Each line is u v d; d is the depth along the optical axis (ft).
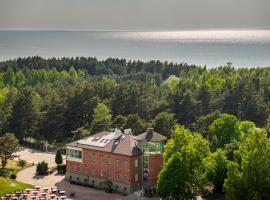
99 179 371.35
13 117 530.68
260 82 616.39
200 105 540.52
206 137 459.32
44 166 404.98
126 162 353.92
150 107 552.41
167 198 304.09
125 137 374.02
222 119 399.85
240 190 273.54
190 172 310.86
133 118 466.70
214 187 341.82
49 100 570.05
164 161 343.05
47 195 341.00
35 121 540.93
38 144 501.56
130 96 557.33
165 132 452.35
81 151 381.60
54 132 531.09
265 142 274.16
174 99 540.11
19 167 423.64
